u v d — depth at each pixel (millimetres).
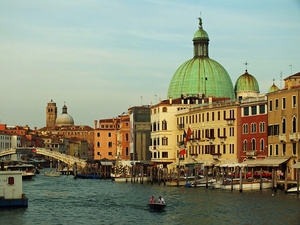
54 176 166250
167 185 104375
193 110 120312
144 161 143750
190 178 102812
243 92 165375
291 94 90125
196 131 118875
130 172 134500
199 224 59438
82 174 154625
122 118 179375
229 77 168375
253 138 100125
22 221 62719
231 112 106000
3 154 188625
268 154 95562
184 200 77062
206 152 114500
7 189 71250
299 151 88000
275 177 80625
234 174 100688
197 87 162625
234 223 59094
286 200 72188
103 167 158500
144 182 118562
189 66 165375
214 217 62812
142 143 149250
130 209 71750
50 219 64188
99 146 195125
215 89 163125
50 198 86875
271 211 64688
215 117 111312
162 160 130750
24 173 145750
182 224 59781
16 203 71562
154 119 135750
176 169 126438
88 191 99562
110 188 105438
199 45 168250
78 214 68000
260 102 98125
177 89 165000
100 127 197250
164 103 133125
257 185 85125
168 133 131250
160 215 65688
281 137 91312
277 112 93500
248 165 93188
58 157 185500
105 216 66250
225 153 107812
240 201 72875
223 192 84188
